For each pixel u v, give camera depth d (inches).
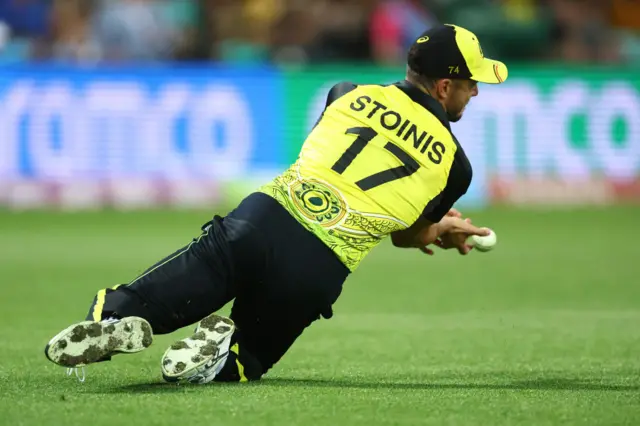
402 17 2704.2
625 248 1750.7
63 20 2719.0
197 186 2255.2
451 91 719.7
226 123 2258.9
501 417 570.6
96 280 1357.0
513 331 993.5
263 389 650.2
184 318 653.3
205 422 549.0
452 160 703.7
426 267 1558.8
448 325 1035.3
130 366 765.3
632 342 926.4
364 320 1070.4
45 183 2209.6
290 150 2276.1
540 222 2134.6
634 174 2390.5
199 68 2255.2
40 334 954.7
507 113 2337.6
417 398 624.7
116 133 2228.1
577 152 2368.4
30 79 2194.9
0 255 1620.3
